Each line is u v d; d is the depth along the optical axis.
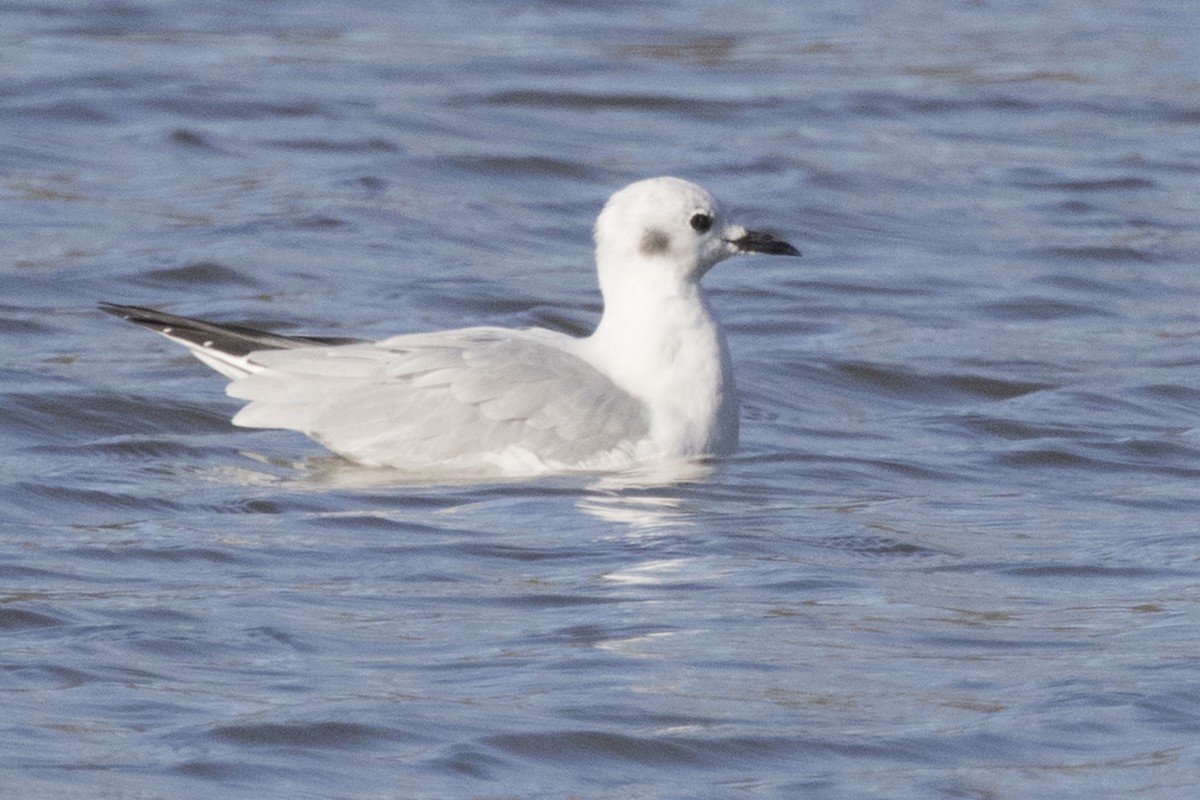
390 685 10.29
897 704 10.16
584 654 10.82
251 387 15.22
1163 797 9.07
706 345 15.41
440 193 25.16
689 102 29.84
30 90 28.34
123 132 27.00
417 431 14.89
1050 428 16.92
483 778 9.21
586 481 14.65
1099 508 14.46
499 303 20.72
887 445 16.38
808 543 13.23
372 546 12.98
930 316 20.94
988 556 13.02
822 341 19.86
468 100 29.48
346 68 31.12
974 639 11.23
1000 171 27.06
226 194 24.53
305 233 22.97
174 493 14.29
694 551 12.98
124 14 34.25
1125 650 11.02
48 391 16.72
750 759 9.49
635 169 26.56
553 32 34.66
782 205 25.17
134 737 9.54
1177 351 19.58
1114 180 26.61
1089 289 22.11
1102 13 37.72
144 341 18.88
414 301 20.67
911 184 26.33
